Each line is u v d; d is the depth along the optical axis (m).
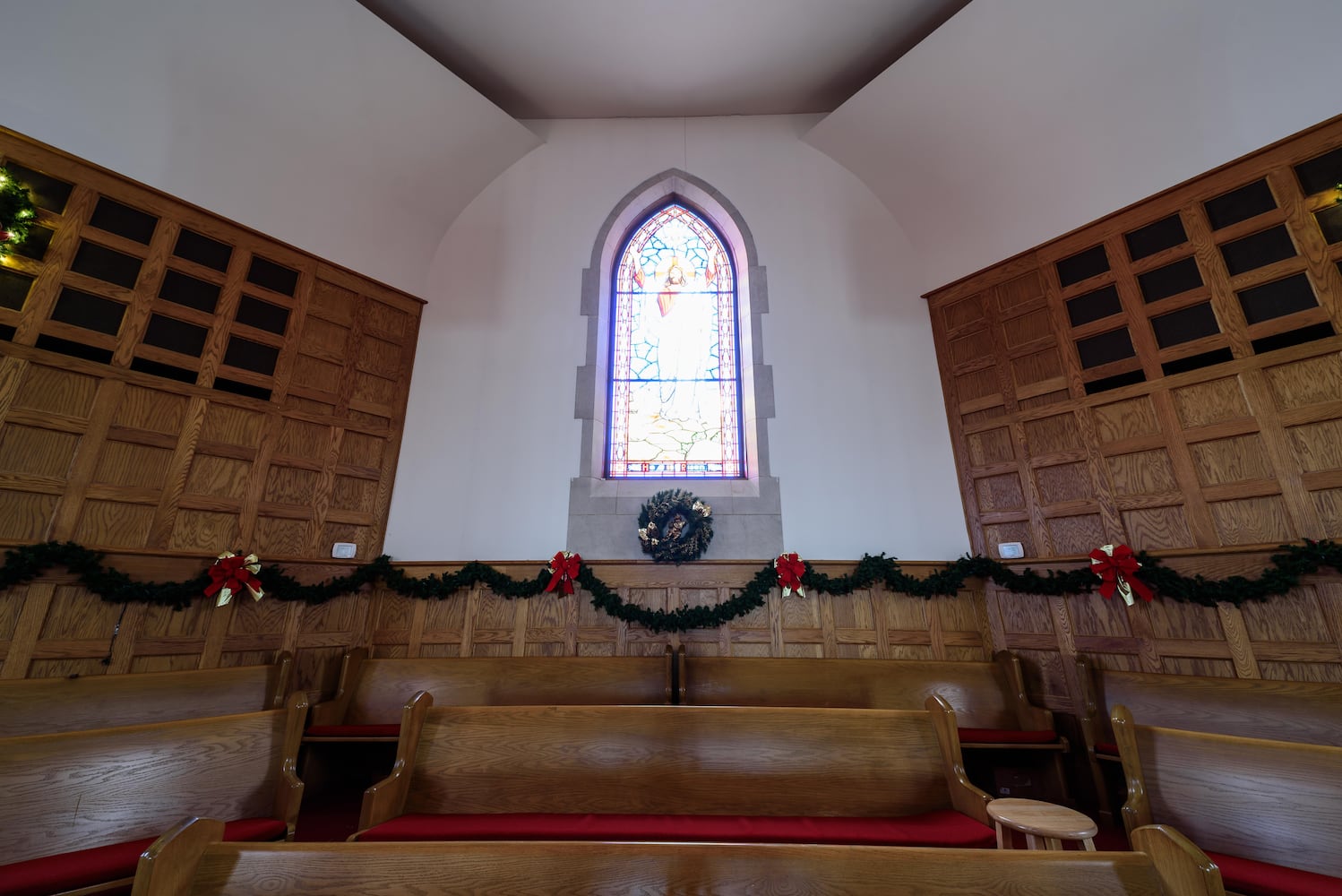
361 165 5.24
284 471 4.55
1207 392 4.02
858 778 2.47
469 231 5.95
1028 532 4.57
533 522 5.02
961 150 5.26
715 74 5.96
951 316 5.36
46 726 2.97
